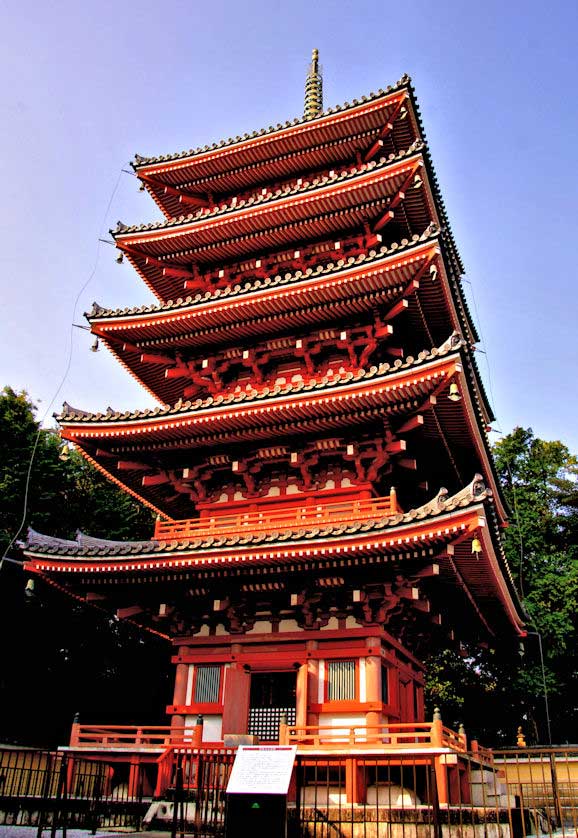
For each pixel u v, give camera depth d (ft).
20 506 117.29
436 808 41.09
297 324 80.33
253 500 76.18
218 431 73.77
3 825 54.70
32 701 116.98
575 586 127.34
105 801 57.93
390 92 88.74
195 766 59.52
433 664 131.75
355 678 61.77
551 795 80.33
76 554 68.39
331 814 49.98
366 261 72.95
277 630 66.54
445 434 71.72
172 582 69.46
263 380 84.48
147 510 142.92
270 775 37.17
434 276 71.56
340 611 64.49
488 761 68.23
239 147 95.66
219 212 88.48
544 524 143.13
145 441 76.84
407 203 84.58
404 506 81.56
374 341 78.54
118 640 127.34
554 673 124.88
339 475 73.67
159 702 130.21
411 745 53.88
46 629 116.16
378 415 68.33
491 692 134.10
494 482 81.71
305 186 84.64
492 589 69.51
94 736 63.21
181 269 95.71
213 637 68.23
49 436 129.08
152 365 90.38
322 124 92.07
